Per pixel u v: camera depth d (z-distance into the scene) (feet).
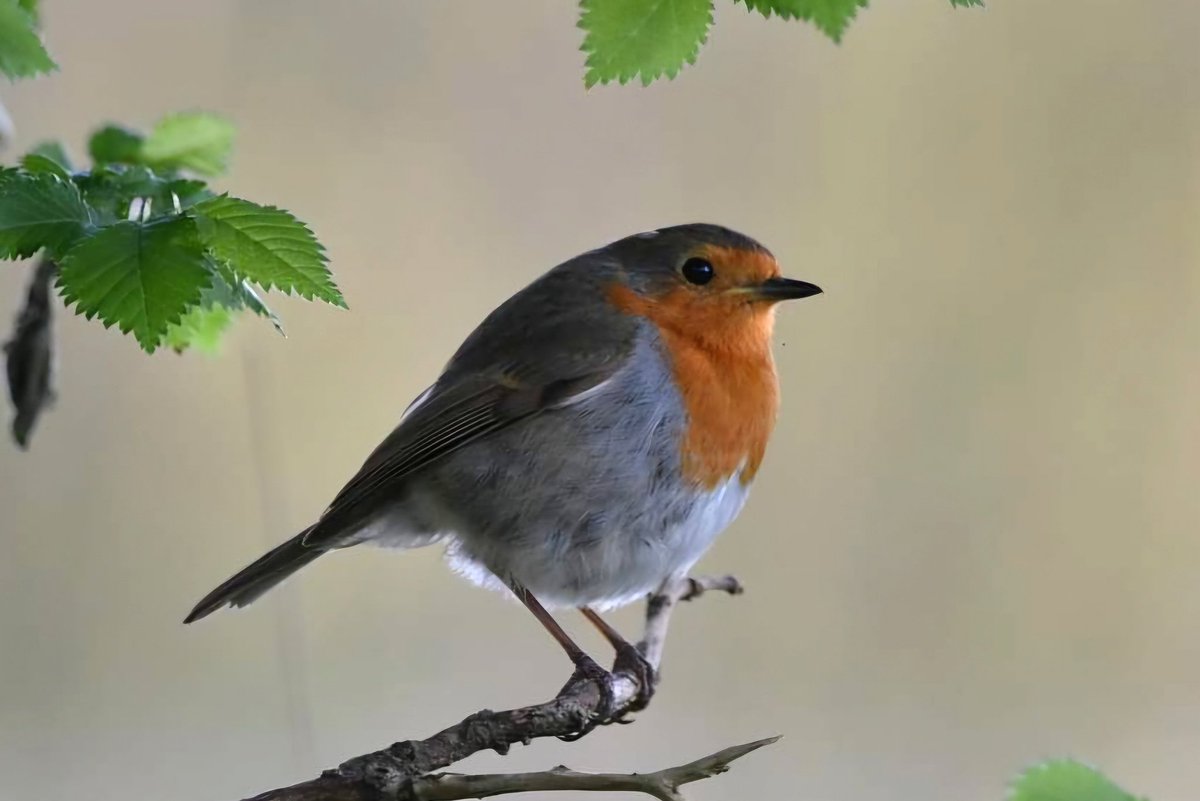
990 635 37.09
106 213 17.21
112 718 34.27
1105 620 37.52
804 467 38.99
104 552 35.58
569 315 22.97
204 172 21.70
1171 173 41.27
